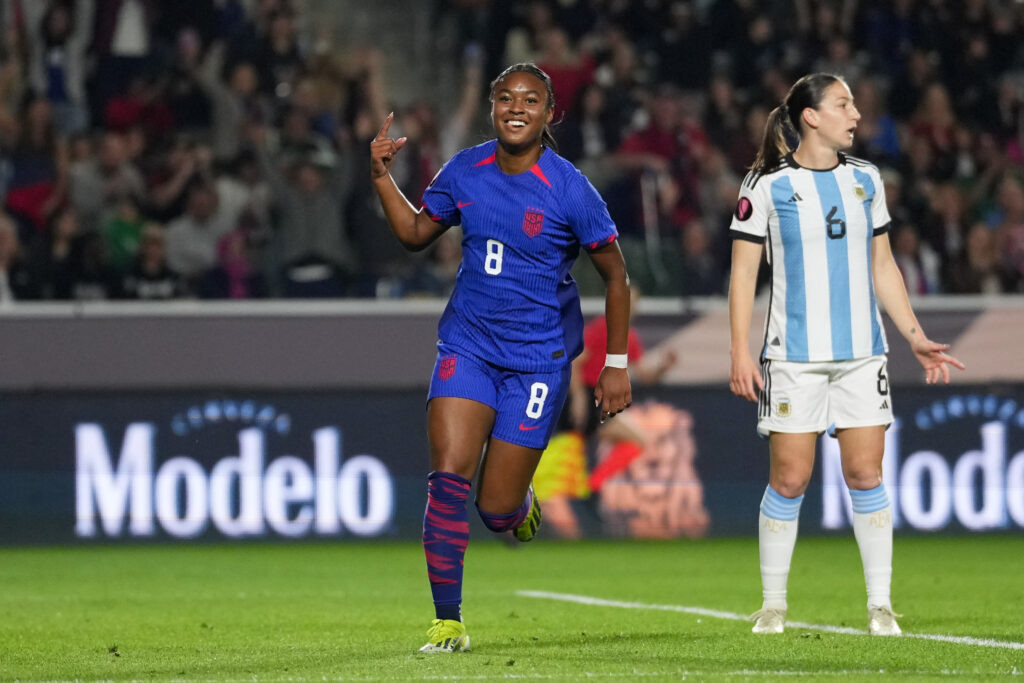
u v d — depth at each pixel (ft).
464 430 55.62
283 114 167.63
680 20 188.44
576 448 138.51
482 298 56.18
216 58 174.09
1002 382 140.56
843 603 81.71
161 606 82.12
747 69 187.52
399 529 136.05
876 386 63.67
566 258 56.90
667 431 139.64
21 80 171.12
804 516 139.54
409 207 58.34
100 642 62.08
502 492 57.16
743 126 178.70
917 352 64.90
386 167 58.18
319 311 141.69
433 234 58.23
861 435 63.82
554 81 173.88
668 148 169.68
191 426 133.69
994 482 140.26
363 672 48.49
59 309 139.03
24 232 156.46
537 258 55.88
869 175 64.08
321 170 157.28
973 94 191.72
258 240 156.46
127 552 127.65
